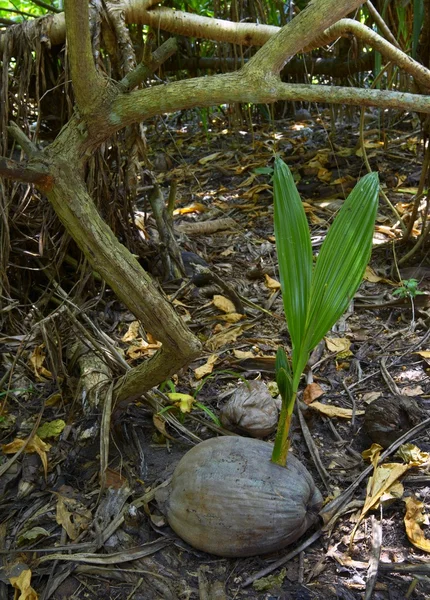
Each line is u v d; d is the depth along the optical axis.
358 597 1.55
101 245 1.57
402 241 3.23
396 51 2.54
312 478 1.83
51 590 1.62
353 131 4.87
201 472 1.67
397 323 2.71
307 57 4.47
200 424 2.16
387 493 1.79
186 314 2.83
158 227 3.12
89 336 2.22
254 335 2.69
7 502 1.91
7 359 2.52
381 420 2.00
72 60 1.49
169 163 4.74
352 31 2.59
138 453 2.03
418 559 1.64
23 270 2.90
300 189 4.06
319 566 1.63
